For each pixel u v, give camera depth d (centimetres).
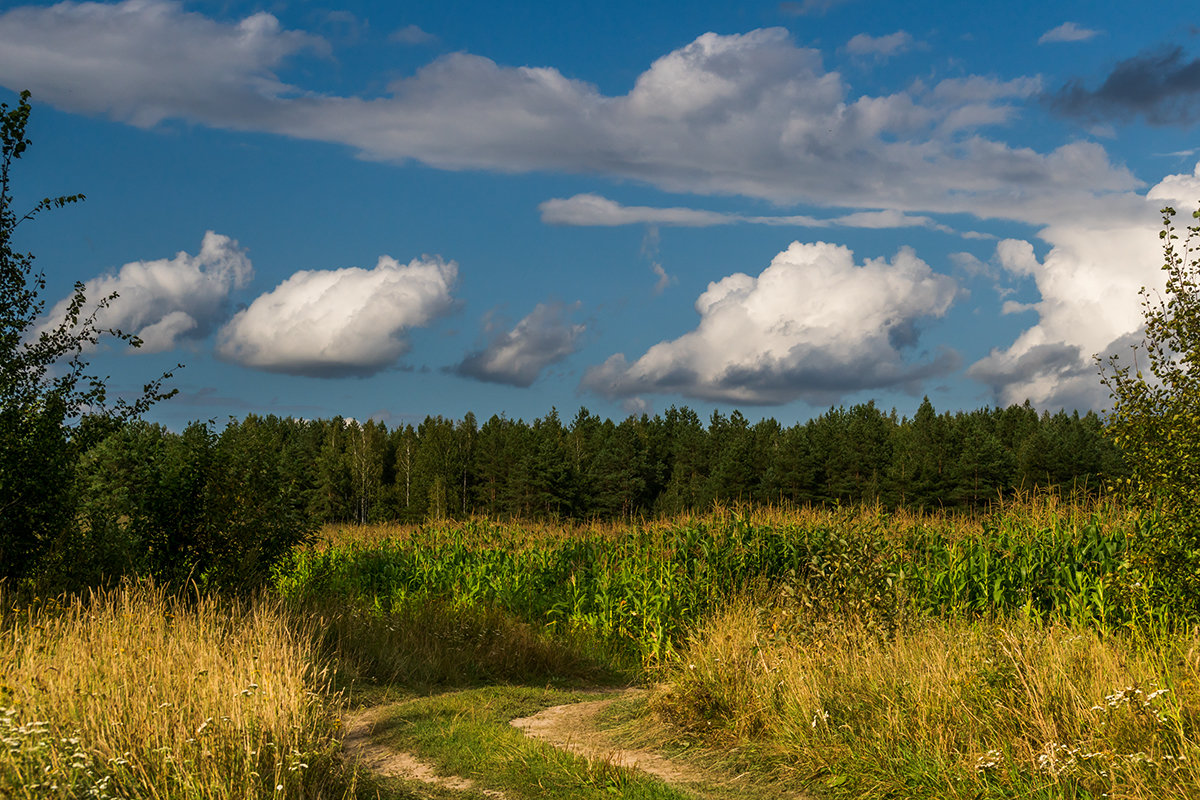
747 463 7819
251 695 624
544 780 633
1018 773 552
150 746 543
